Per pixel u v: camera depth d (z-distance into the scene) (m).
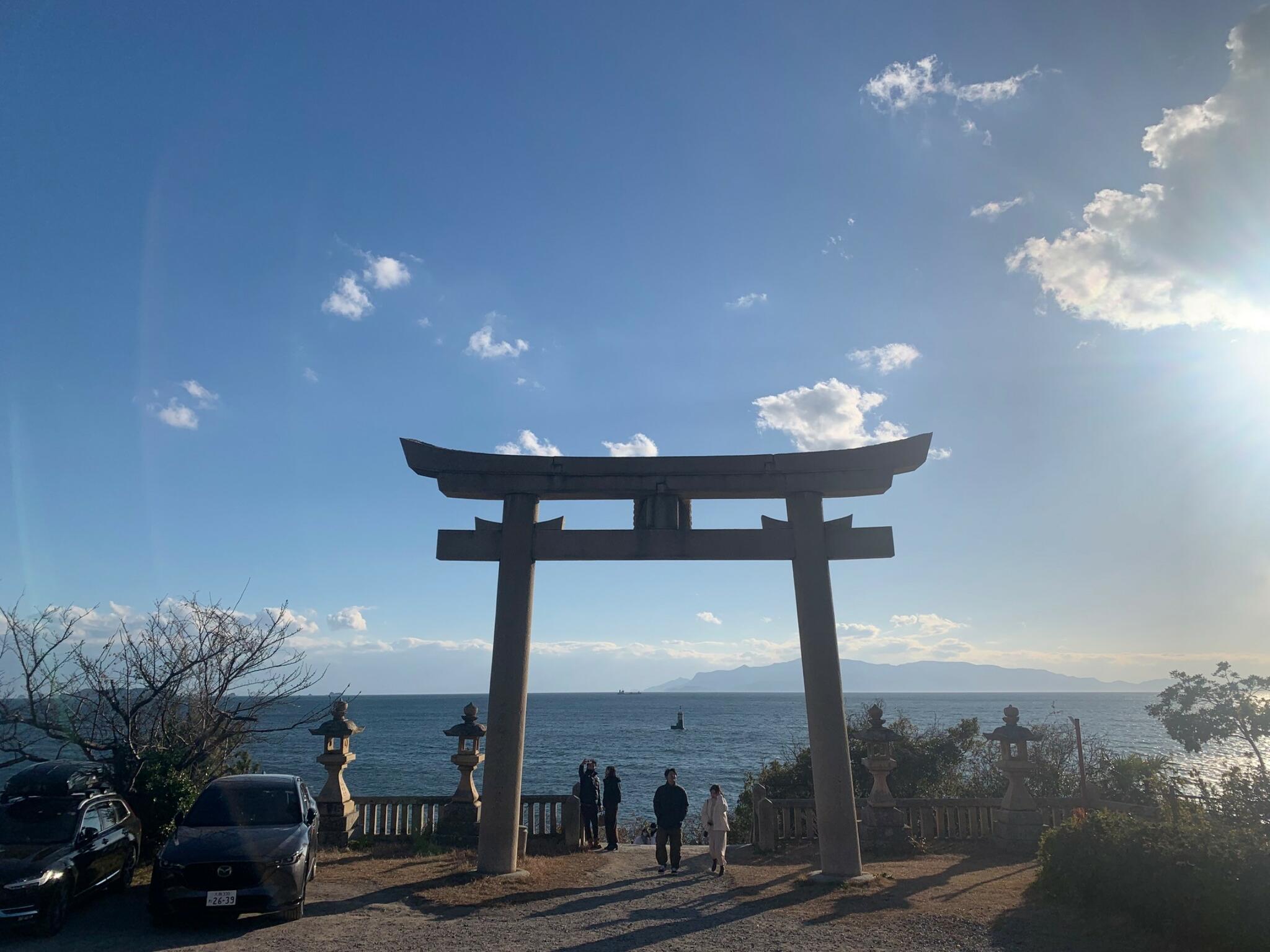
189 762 14.37
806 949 8.61
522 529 13.42
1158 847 8.84
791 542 13.29
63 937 9.11
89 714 14.74
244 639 15.66
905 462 13.19
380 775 45.59
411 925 9.61
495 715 12.78
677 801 13.25
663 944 8.84
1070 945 8.55
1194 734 13.47
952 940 8.84
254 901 9.45
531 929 9.47
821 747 12.40
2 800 10.78
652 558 13.29
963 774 23.83
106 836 10.95
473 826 14.89
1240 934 7.52
